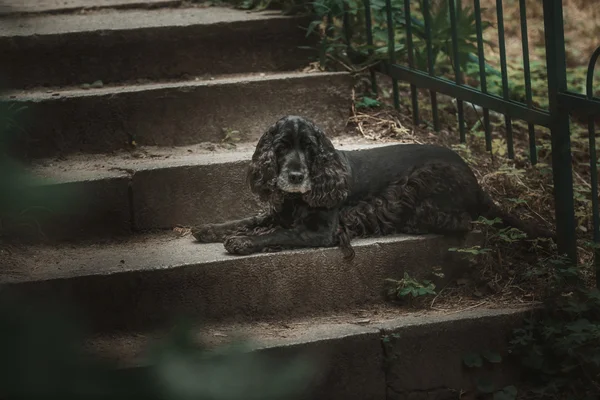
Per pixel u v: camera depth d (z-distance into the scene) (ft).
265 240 13.28
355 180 14.01
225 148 16.65
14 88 17.46
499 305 13.39
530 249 14.52
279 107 17.24
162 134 16.65
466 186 14.11
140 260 13.19
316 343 11.94
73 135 16.15
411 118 18.40
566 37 24.79
